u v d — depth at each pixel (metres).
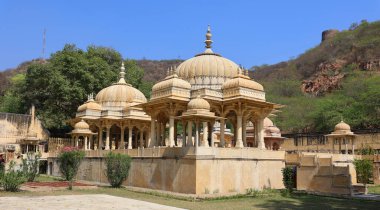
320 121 66.44
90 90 49.41
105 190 24.83
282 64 131.00
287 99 87.06
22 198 18.61
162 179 25.59
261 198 22.11
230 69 33.56
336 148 52.81
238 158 25.33
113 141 48.50
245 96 27.94
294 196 23.61
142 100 42.03
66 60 49.53
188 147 23.66
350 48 103.69
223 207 17.72
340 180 25.34
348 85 76.19
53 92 48.50
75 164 31.45
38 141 46.31
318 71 106.12
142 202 18.12
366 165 29.67
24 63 113.94
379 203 21.22
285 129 74.94
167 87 28.19
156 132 31.59
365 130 51.00
